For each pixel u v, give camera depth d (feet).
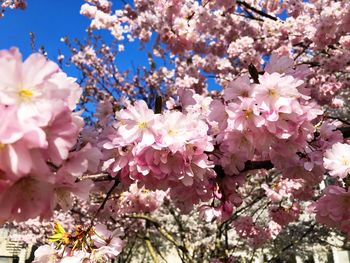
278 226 19.31
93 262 6.32
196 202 7.20
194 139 5.56
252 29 22.27
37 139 2.92
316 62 20.85
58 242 6.77
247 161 7.31
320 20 16.80
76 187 3.89
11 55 3.09
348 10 15.23
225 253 23.71
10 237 34.71
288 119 5.30
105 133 6.14
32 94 3.15
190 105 6.95
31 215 3.29
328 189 7.25
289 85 5.15
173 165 5.55
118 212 14.58
